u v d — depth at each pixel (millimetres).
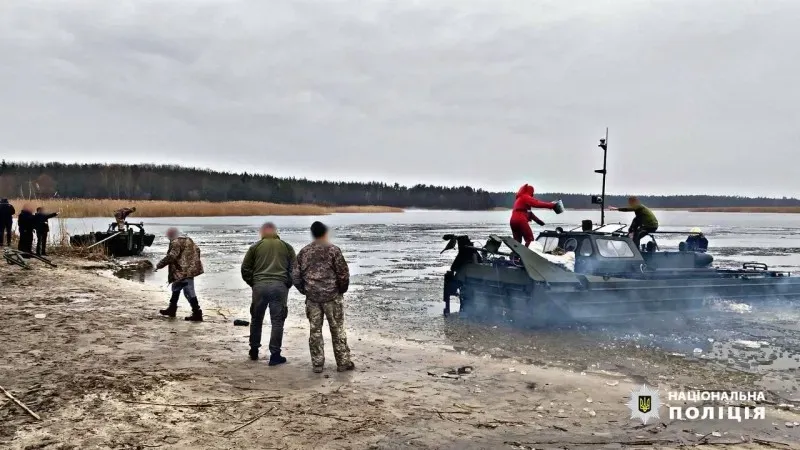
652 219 13641
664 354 8891
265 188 156000
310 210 140125
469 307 12383
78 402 6004
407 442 5266
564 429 5676
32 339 8688
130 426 5438
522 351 9055
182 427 5465
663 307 11695
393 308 13211
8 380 6652
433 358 8258
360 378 7180
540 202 12633
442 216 126000
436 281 18172
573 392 6801
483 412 6090
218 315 11555
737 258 27281
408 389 6781
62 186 115188
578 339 9914
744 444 5395
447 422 5777
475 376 7383
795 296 13367
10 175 110688
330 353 8469
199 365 7605
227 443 5141
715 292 12336
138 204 87000
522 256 10992
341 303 7543
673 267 14492
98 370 7160
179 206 90688
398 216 124125
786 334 10336
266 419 5727
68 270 18312
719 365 8211
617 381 7340
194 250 10734
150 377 6949
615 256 12656
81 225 49156
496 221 88250
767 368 8070
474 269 12258
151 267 22469
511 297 11430
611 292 11148
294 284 7625
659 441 5434
